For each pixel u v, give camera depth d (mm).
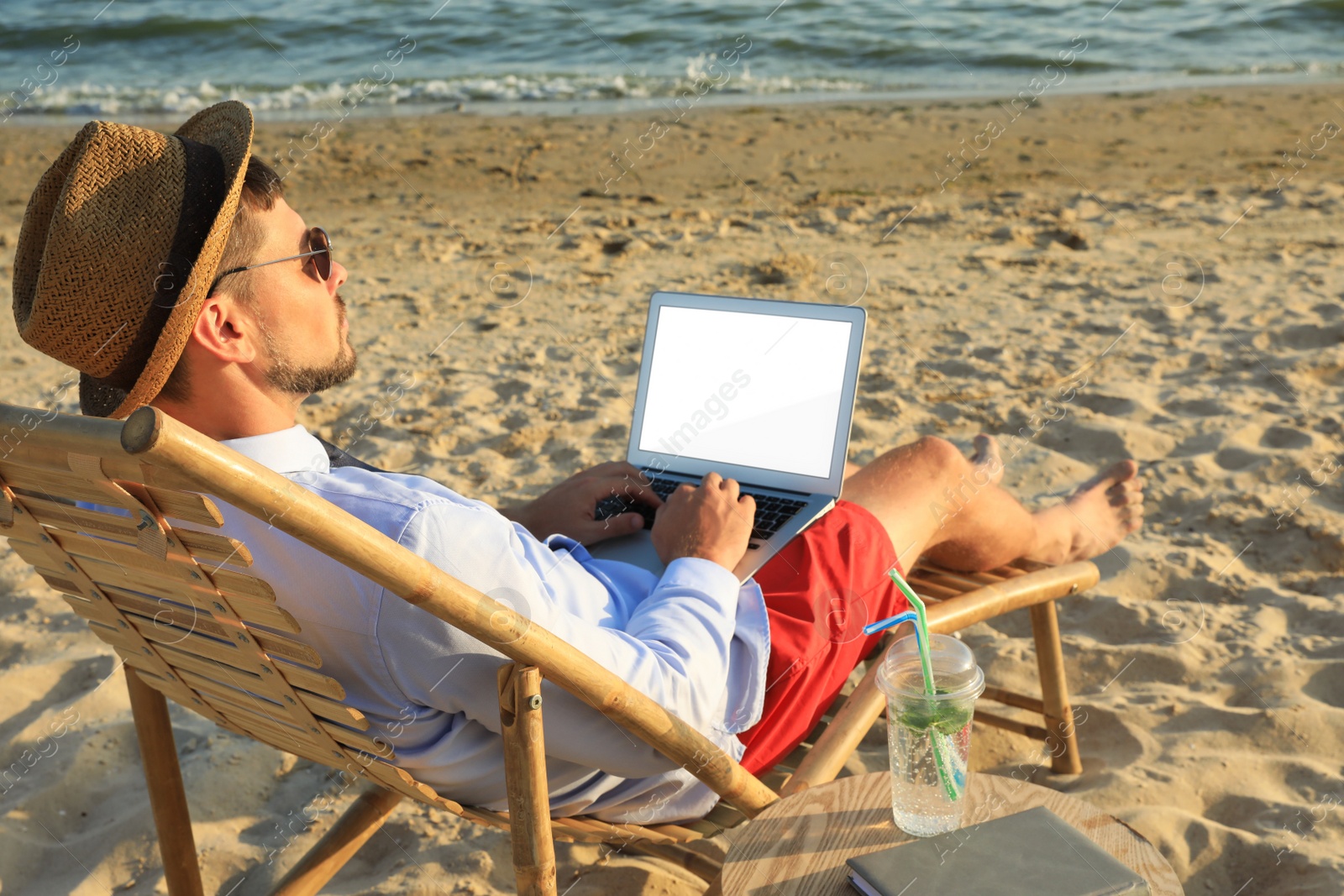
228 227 1214
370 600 1229
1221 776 2053
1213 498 3039
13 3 16062
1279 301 4531
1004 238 5852
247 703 1421
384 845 2057
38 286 1167
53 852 2049
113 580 1302
